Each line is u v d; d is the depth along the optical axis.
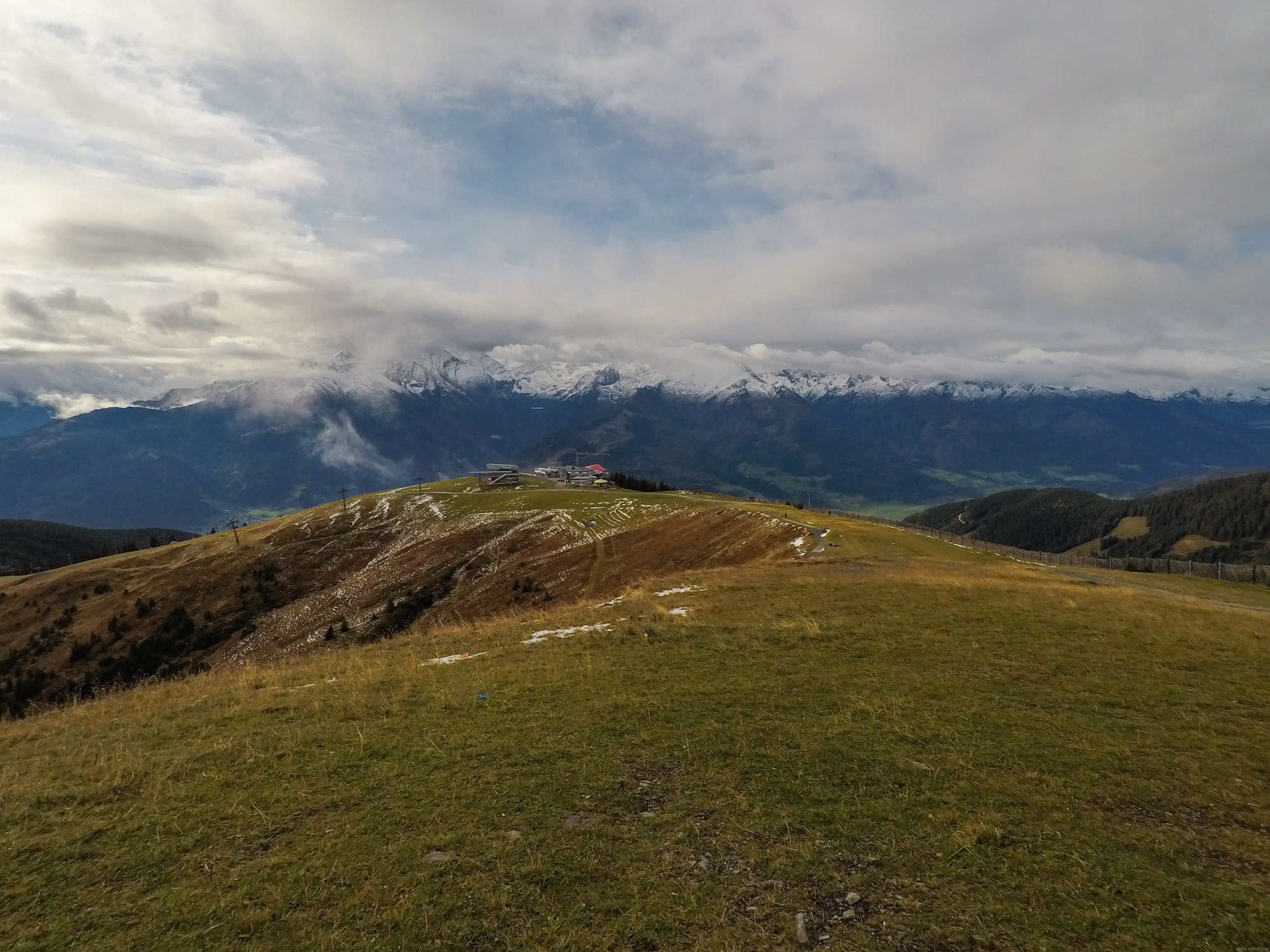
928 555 55.28
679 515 119.44
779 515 96.81
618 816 11.65
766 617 27.55
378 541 160.50
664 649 22.81
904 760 13.80
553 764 13.71
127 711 20.20
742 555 75.31
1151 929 8.91
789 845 10.76
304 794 12.64
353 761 14.14
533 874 9.97
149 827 11.66
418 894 9.49
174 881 10.08
